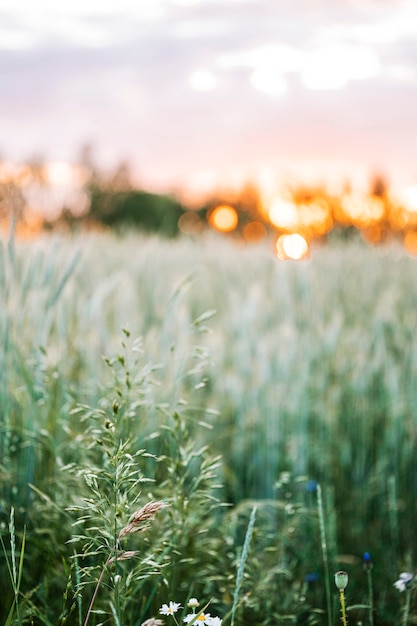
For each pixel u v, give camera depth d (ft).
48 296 3.85
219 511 3.77
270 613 3.05
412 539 3.88
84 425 3.67
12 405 3.66
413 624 3.08
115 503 2.44
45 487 3.35
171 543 2.81
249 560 3.09
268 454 4.14
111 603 2.51
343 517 4.04
